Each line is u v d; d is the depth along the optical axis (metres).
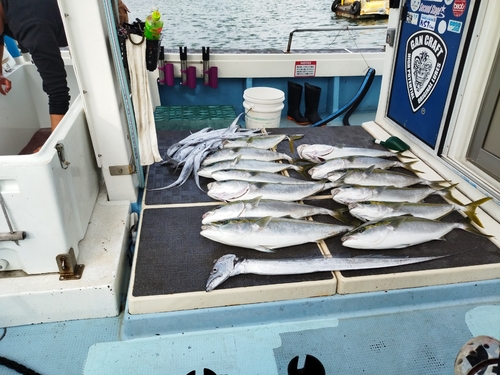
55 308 1.54
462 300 1.68
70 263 1.54
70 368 1.38
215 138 2.75
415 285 1.64
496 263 1.68
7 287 1.51
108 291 1.54
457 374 1.17
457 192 2.18
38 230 1.46
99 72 1.78
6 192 1.38
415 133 2.59
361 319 1.58
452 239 1.84
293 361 1.24
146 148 2.15
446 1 2.15
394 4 2.64
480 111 2.06
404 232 1.73
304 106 4.18
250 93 3.40
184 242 1.79
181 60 3.55
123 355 1.41
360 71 3.91
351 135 2.98
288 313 1.57
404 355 1.44
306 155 2.57
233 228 1.71
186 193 2.21
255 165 2.37
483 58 1.98
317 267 1.61
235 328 1.53
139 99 2.02
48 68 1.94
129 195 2.11
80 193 1.77
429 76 2.37
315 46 10.91
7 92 2.52
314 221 1.93
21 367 1.35
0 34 2.21
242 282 1.56
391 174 2.25
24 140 2.74
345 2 13.72
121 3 2.34
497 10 1.87
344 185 2.09
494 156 2.01
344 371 1.38
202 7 15.38
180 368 1.37
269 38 11.76
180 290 1.52
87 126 1.95
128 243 1.95
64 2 1.63
